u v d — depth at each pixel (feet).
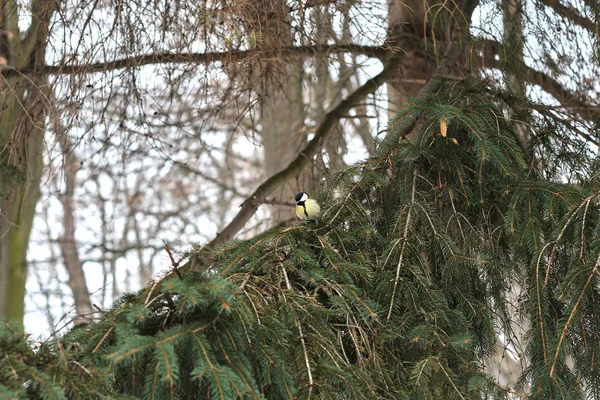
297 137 34.83
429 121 13.79
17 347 8.82
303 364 10.01
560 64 18.30
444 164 14.01
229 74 18.22
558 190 13.15
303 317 10.63
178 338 9.25
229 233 22.68
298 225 12.82
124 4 16.88
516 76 18.20
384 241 13.12
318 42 19.20
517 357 13.00
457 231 13.53
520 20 18.06
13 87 18.28
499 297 13.28
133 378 9.57
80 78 16.99
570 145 15.39
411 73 22.79
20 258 27.07
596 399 11.87
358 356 10.76
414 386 10.80
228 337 9.67
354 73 24.06
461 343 11.03
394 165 14.01
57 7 16.76
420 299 12.00
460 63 20.34
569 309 11.66
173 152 21.77
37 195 27.07
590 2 16.78
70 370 9.00
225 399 8.73
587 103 18.69
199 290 9.68
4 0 18.01
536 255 12.49
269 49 17.74
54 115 17.03
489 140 14.05
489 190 13.89
